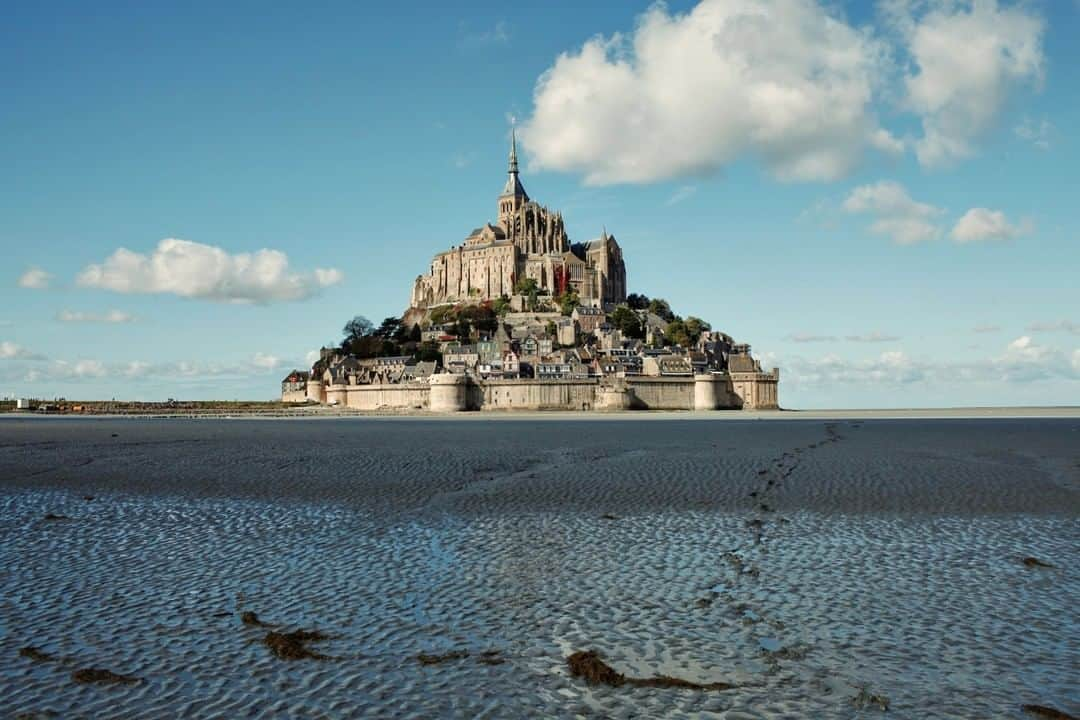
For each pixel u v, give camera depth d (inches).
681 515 1424.7
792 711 636.1
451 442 3240.7
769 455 2549.2
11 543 1224.2
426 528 1316.4
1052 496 1640.0
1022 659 738.2
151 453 2721.5
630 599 919.7
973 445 3038.9
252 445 3102.9
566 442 3218.5
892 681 692.1
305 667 722.8
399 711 634.8
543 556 1122.0
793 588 964.6
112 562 1103.0
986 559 1103.6
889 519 1387.8
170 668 721.0
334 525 1346.0
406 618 855.1
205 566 1077.8
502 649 766.5
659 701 654.5
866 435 3774.6
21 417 7608.3
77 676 701.3
